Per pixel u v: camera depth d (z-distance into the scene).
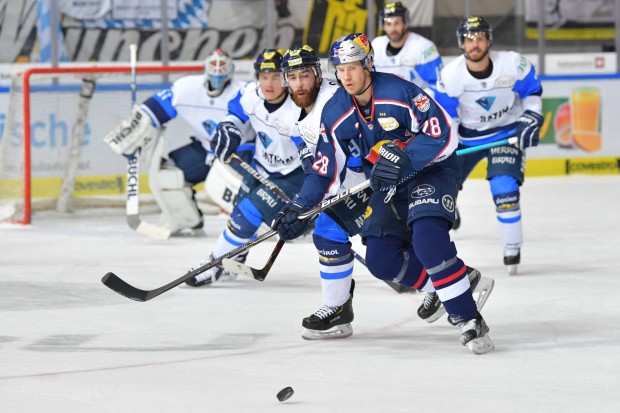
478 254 15.32
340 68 8.55
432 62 17.45
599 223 18.42
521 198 22.45
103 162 22.91
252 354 8.92
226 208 17.20
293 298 11.95
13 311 11.20
